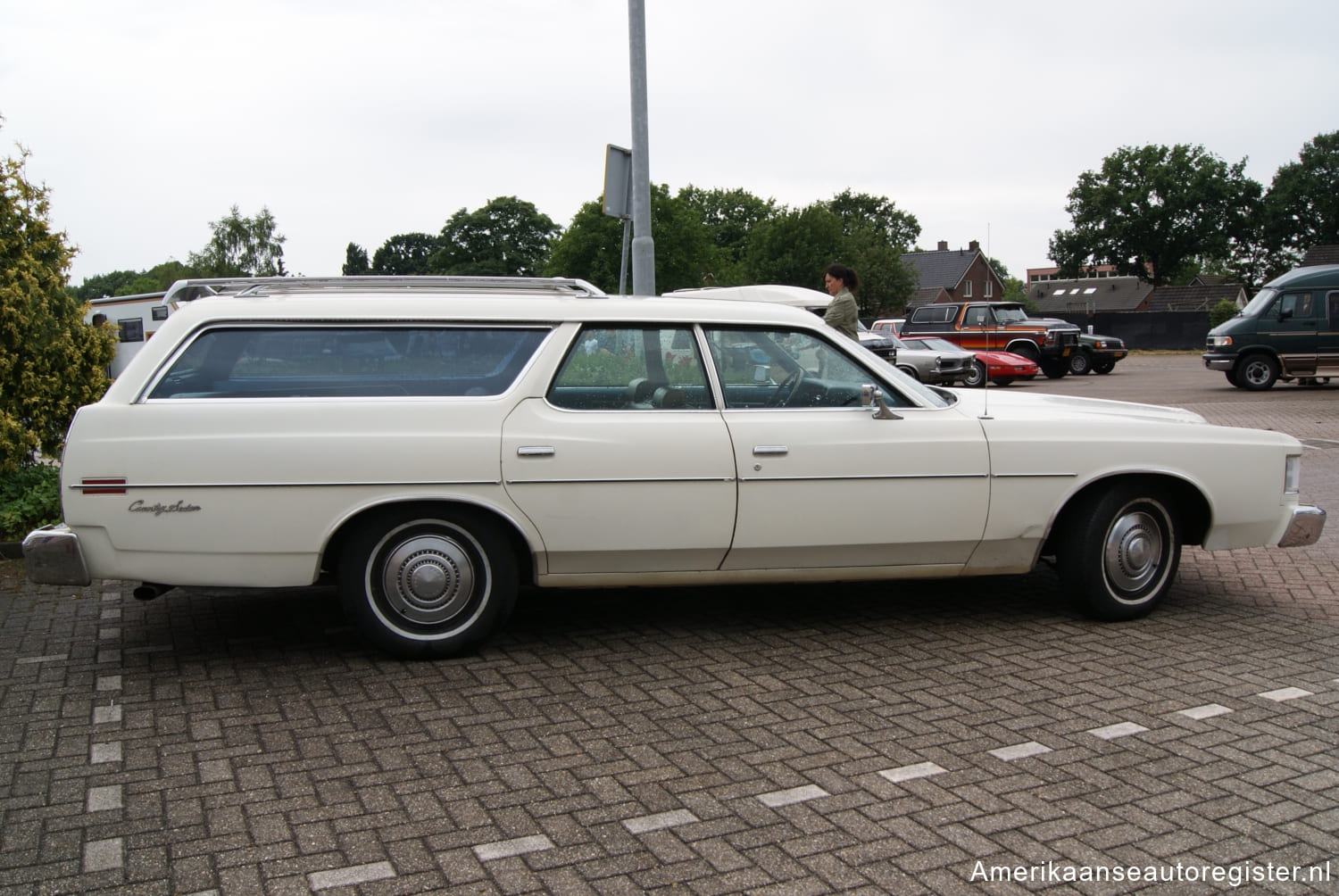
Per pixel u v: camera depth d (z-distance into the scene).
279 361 4.67
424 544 4.74
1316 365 21.62
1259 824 3.27
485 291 5.12
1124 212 73.25
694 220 57.44
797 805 3.39
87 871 2.99
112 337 8.02
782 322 5.09
